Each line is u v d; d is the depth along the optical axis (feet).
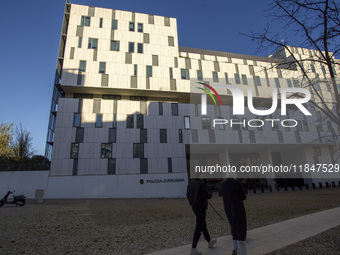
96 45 97.45
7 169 81.41
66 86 89.61
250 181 115.85
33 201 62.90
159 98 104.06
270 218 26.91
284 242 15.75
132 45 101.91
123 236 20.48
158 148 92.43
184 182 90.48
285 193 74.43
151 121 95.35
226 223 25.27
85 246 17.31
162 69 101.71
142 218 30.89
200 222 14.03
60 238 19.84
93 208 44.39
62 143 84.48
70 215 33.81
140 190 85.66
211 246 15.29
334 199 45.50
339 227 19.52
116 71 95.71
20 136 97.71
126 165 87.76
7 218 29.94
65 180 80.94
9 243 17.94
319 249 13.78
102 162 86.02
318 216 25.82
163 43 106.32
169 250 15.44
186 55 115.24
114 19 103.91
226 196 13.24
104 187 83.35
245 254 11.78
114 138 90.07
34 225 25.41
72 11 99.91
